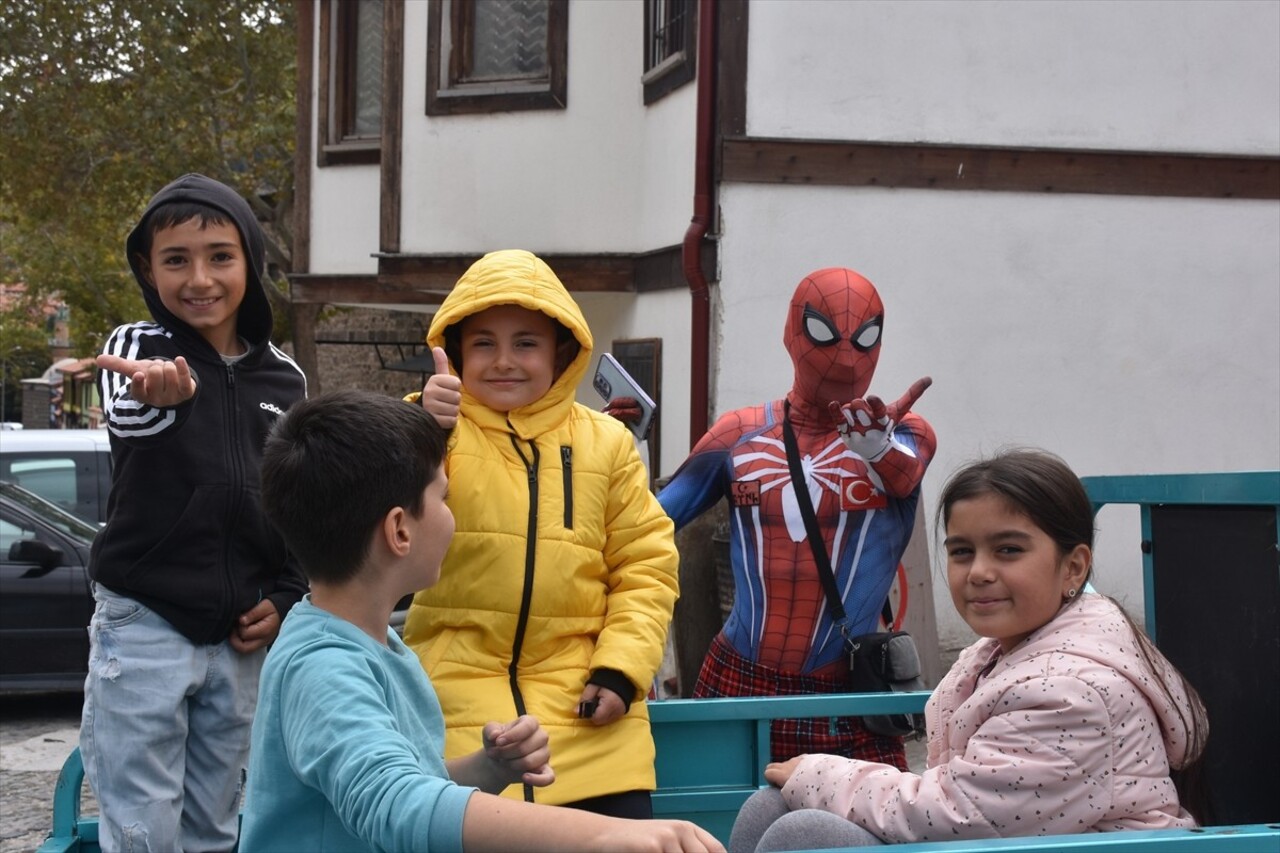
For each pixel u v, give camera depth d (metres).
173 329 3.07
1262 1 8.21
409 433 1.88
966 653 2.60
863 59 7.85
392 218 10.68
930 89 7.92
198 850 3.05
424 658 2.76
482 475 2.77
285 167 18.11
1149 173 8.14
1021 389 8.05
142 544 2.93
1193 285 8.21
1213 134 8.21
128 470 2.95
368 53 12.20
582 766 2.68
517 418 2.86
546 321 2.90
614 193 9.77
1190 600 2.70
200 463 2.97
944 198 7.94
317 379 17.20
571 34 9.89
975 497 2.37
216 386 3.07
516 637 2.73
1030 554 2.33
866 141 7.84
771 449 3.64
